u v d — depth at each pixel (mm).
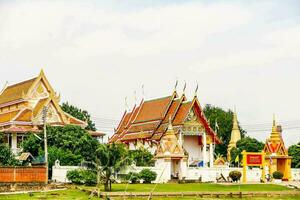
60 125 97438
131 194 61250
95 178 74750
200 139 109688
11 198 57812
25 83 112062
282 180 97000
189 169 93000
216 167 95938
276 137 99375
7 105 112625
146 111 118625
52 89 110250
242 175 94312
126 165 70250
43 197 58906
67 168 78375
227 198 64500
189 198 62156
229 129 170500
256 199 64188
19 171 68938
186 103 107062
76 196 60531
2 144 83188
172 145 92625
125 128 123500
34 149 87000
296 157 115875
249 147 135125
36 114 102625
